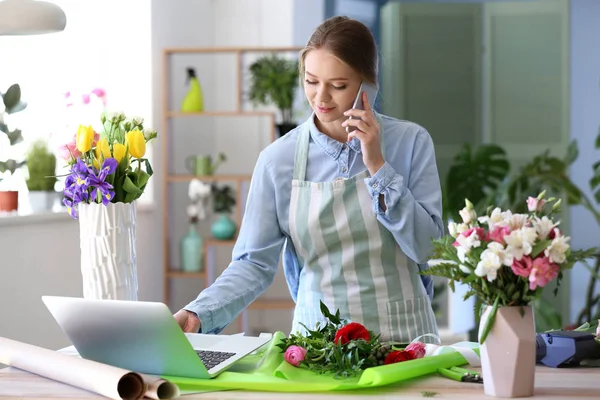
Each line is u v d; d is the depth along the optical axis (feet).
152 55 20.42
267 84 20.56
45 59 17.47
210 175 20.72
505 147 26.22
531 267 5.84
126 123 8.65
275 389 6.18
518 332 5.92
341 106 7.95
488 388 6.04
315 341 6.81
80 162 8.24
